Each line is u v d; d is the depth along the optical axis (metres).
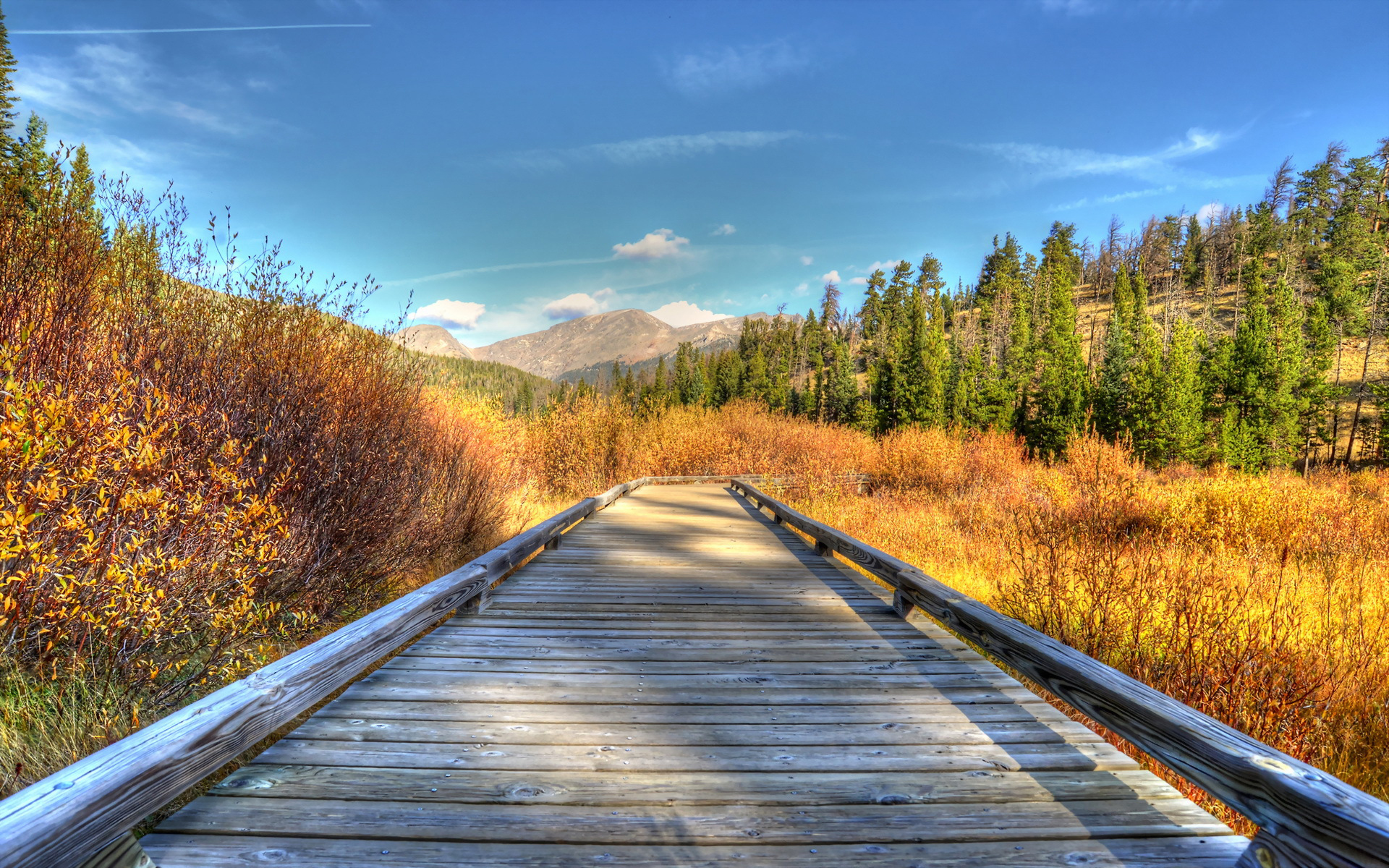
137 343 4.80
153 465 3.84
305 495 5.53
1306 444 41.97
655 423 23.47
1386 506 12.70
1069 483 14.20
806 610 5.49
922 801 2.51
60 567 3.52
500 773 2.65
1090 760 2.84
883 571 5.61
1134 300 70.31
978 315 95.06
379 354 7.00
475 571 4.91
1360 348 62.56
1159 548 9.08
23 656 3.52
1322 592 7.54
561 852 2.15
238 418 5.17
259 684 2.44
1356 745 4.21
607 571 7.04
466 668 3.93
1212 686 4.53
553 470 19.08
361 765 2.68
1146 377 37.19
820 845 2.23
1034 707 3.47
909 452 20.08
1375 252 73.56
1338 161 86.44
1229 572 8.12
